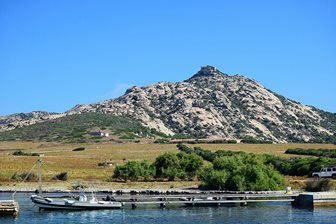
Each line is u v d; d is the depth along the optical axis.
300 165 145.25
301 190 116.19
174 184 137.00
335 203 94.56
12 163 168.38
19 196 111.69
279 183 118.81
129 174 146.75
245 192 108.06
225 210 89.62
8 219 78.75
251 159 129.38
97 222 76.44
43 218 79.94
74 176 151.00
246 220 77.69
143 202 93.06
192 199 96.44
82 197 91.38
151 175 150.00
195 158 153.00
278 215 82.62
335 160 142.00
